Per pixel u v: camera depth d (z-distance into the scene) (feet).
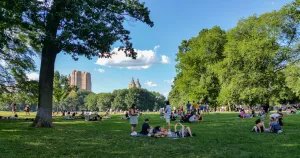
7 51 83.76
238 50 164.45
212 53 198.39
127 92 573.33
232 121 85.61
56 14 58.23
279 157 30.58
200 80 202.39
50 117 68.13
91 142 42.73
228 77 170.09
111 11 65.57
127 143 41.78
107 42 60.44
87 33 56.49
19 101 108.47
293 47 155.84
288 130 57.11
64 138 47.14
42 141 43.37
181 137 48.42
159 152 34.32
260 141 42.65
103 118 127.85
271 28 160.97
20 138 46.57
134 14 70.49
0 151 34.40
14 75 93.20
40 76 68.23
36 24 57.57
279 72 163.73
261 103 165.89
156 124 78.69
